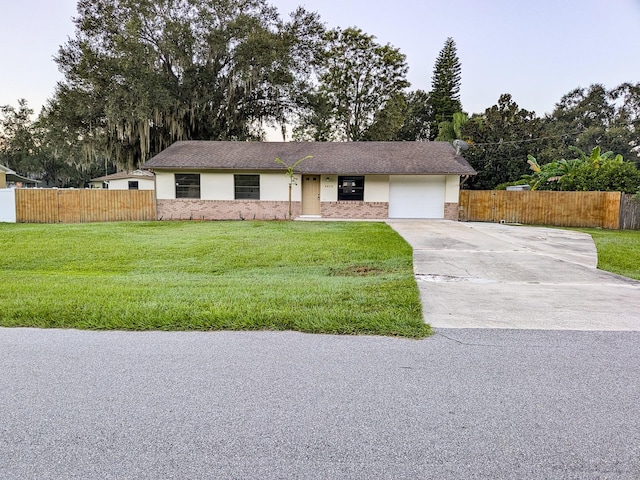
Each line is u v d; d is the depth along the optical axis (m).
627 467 1.90
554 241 11.52
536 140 25.55
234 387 2.74
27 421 2.32
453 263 8.05
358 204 18.22
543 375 2.93
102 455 2.01
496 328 4.04
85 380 2.85
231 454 2.01
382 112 35.22
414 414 2.38
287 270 7.93
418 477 1.83
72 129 22.17
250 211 18.28
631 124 41.03
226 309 4.45
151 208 18.38
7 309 4.46
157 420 2.33
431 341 3.65
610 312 4.64
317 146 20.36
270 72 24.47
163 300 4.91
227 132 25.69
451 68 40.88
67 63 21.94
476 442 2.10
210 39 23.03
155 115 21.66
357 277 6.96
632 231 15.43
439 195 18.22
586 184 17.89
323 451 2.03
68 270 8.20
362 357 3.26
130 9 22.31
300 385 2.77
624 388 2.72
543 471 1.87
